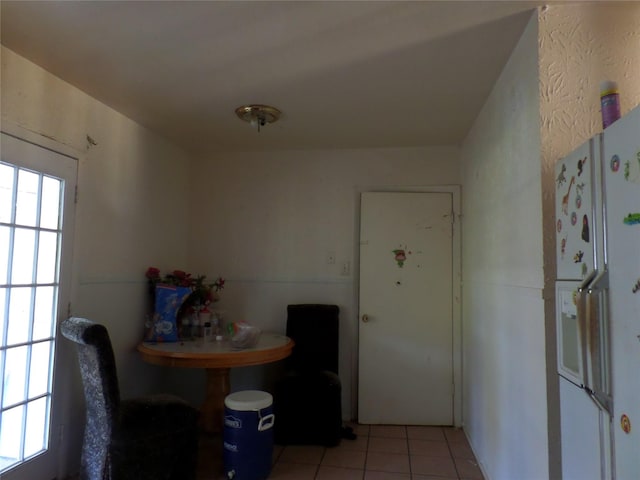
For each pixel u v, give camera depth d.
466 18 1.77
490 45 1.98
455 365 3.38
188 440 2.30
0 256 2.05
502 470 2.22
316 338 3.37
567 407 1.44
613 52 1.66
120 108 2.77
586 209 1.29
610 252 1.15
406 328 3.45
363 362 3.46
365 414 3.42
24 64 2.12
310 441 3.02
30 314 2.20
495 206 2.37
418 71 2.23
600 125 1.63
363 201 3.55
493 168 2.42
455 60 2.11
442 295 3.44
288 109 2.76
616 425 1.12
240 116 2.87
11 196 2.09
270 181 3.73
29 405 2.20
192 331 3.27
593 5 1.68
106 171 2.72
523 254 1.87
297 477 2.56
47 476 2.28
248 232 3.72
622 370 1.09
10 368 2.09
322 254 3.63
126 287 2.93
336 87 2.43
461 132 3.18
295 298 3.63
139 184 3.08
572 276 1.40
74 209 2.46
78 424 2.49
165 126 3.12
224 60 2.13
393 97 2.56
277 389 3.05
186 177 3.75
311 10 1.72
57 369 2.34
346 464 2.73
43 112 2.24
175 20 1.80
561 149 1.64
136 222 3.04
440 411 3.38
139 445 2.12
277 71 2.25
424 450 2.94
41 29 1.86
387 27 1.84
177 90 2.49
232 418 2.49
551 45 1.68
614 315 1.12
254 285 3.68
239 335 2.88
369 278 3.50
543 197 1.64
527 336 1.82
